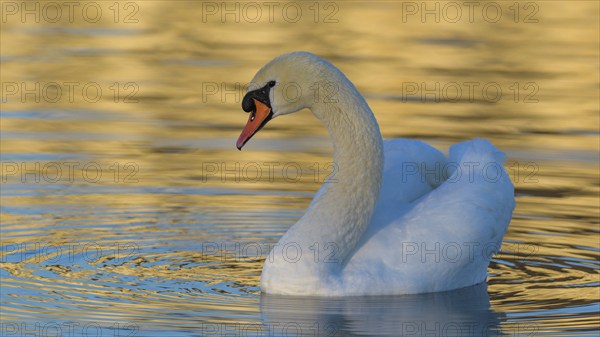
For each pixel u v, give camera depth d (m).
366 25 29.23
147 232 12.95
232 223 13.41
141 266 11.59
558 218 13.65
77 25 28.45
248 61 24.34
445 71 23.91
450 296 10.75
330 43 26.61
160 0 32.41
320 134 18.44
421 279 10.79
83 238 12.63
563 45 27.16
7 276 11.06
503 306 10.34
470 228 10.99
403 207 11.34
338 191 10.80
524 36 28.27
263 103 10.84
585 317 9.89
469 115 19.94
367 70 23.69
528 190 14.99
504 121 19.50
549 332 9.45
